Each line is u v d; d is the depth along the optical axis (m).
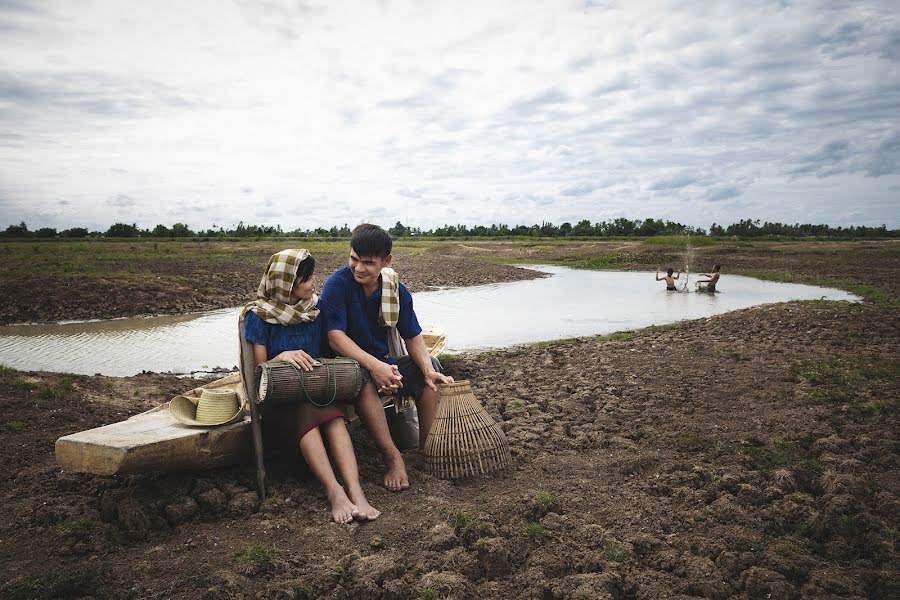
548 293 22.23
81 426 5.81
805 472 4.51
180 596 3.10
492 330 13.70
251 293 20.91
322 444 4.15
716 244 56.50
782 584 3.20
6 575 3.29
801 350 8.94
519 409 6.35
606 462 4.87
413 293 22.42
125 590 3.17
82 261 28.09
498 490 4.36
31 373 7.88
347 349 4.49
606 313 16.64
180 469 4.04
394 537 3.66
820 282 24.36
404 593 3.14
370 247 4.40
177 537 3.71
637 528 3.81
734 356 8.60
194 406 4.52
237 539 3.67
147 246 48.28
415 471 4.59
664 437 5.34
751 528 3.80
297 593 3.11
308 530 3.71
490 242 71.88
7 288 17.86
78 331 13.98
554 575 3.38
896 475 4.51
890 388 6.61
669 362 8.34
